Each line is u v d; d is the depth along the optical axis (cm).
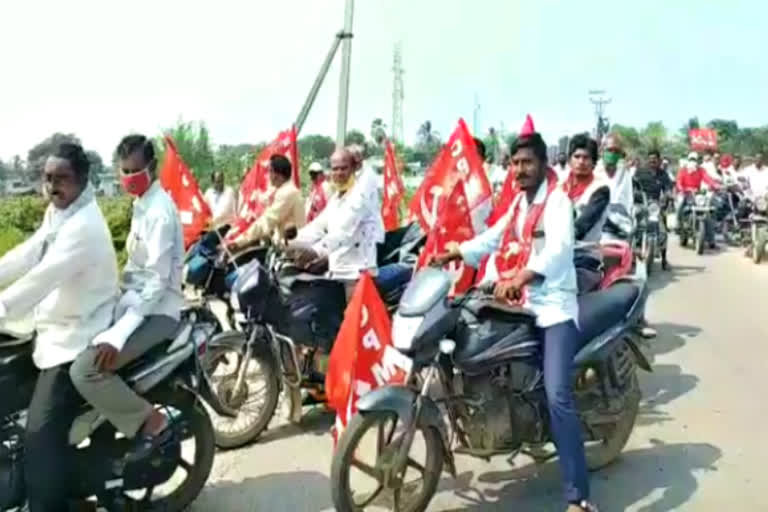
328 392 437
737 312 893
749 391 612
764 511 421
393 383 399
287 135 810
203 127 1973
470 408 409
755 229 1305
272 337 520
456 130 664
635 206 1165
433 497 434
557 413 402
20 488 371
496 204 694
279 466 483
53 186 368
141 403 374
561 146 930
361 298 427
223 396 498
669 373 662
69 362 365
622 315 468
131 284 393
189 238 714
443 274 400
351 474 458
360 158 605
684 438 521
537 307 414
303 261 569
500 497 439
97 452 378
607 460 475
